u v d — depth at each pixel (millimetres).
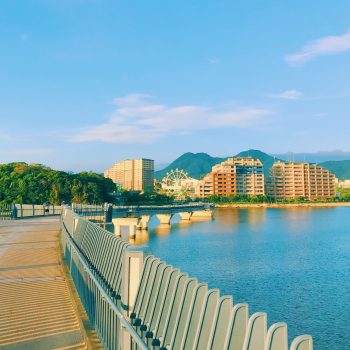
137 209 88062
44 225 38094
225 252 59781
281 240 74688
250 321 3465
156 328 5098
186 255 57219
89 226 11359
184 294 4754
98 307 7930
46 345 8062
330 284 38031
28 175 136250
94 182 149500
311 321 27391
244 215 159750
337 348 22828
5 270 15711
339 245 67312
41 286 12969
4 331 8867
